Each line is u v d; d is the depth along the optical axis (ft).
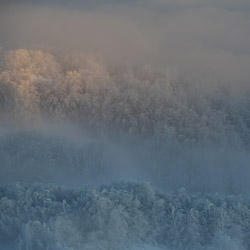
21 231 153.07
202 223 165.27
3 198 169.17
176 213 168.04
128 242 155.53
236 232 160.66
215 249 154.20
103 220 157.89
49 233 148.56
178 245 158.81
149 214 169.27
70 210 164.66
